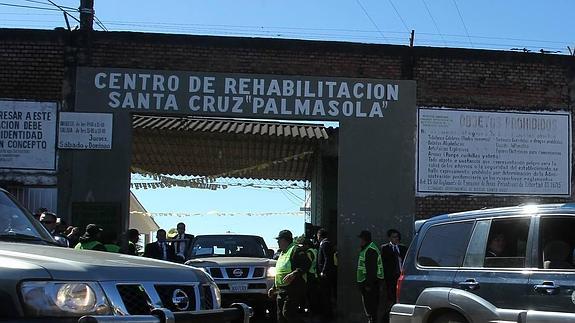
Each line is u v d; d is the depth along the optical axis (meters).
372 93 13.93
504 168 14.08
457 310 6.86
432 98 14.07
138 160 19.78
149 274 4.19
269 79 13.71
